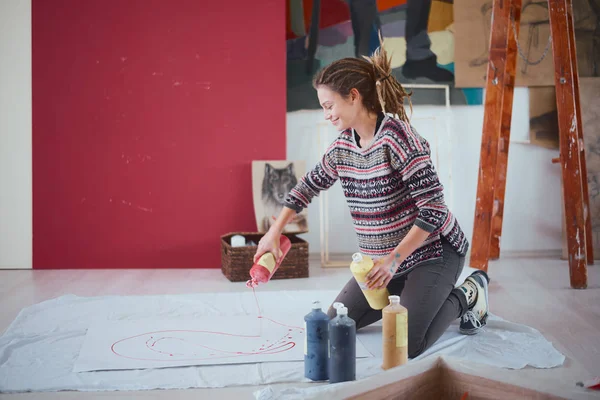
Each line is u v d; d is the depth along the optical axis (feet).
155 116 15.16
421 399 5.21
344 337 6.96
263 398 6.00
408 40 16.35
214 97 15.21
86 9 14.93
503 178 15.92
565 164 12.69
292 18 16.31
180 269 15.23
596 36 16.42
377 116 7.79
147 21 15.03
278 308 10.69
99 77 15.03
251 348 8.34
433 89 16.47
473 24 16.31
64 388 7.02
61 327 9.45
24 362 7.86
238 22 15.17
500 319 9.66
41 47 14.93
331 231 16.63
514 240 16.88
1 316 10.48
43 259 15.21
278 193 15.02
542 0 16.33
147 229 15.29
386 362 7.28
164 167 15.24
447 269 8.10
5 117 14.98
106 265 15.26
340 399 4.76
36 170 15.08
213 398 6.79
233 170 15.33
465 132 16.57
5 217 15.11
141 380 7.23
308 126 16.52
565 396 4.51
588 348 8.69
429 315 7.77
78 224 15.19
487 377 4.97
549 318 10.34
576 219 12.65
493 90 12.88
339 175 8.25
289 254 13.96
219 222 15.38
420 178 7.43
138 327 9.33
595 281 13.43
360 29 16.35
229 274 13.65
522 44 16.39
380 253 8.13
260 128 15.31
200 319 9.81
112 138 15.12
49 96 14.99
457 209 16.70
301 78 16.43
